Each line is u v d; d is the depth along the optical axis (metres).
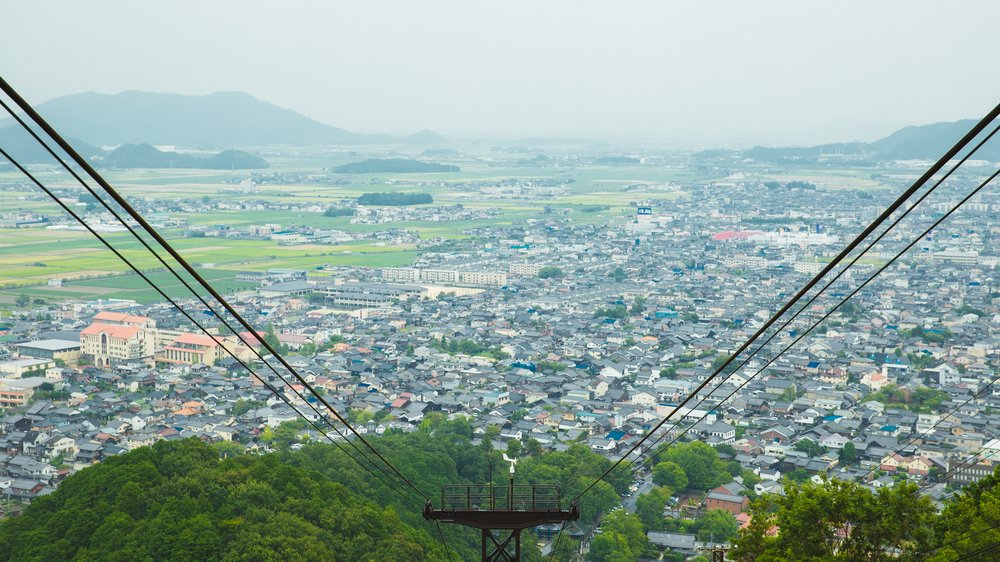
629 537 160.62
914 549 79.38
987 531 72.75
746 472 198.25
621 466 196.75
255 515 131.38
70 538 128.88
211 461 150.25
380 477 172.12
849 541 78.94
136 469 140.88
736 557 82.75
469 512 50.19
